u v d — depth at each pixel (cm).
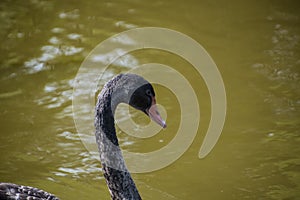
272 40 1522
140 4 1694
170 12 1645
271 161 1120
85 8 1664
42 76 1370
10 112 1252
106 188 1038
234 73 1395
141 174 1085
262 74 1388
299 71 1395
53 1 1698
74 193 1013
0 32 1533
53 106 1275
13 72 1380
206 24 1591
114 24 1577
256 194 1030
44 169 1088
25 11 1639
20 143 1166
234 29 1572
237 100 1303
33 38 1514
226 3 1702
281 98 1303
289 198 1016
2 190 833
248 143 1173
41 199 839
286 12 1653
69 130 1209
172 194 1027
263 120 1238
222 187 1052
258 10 1664
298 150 1145
